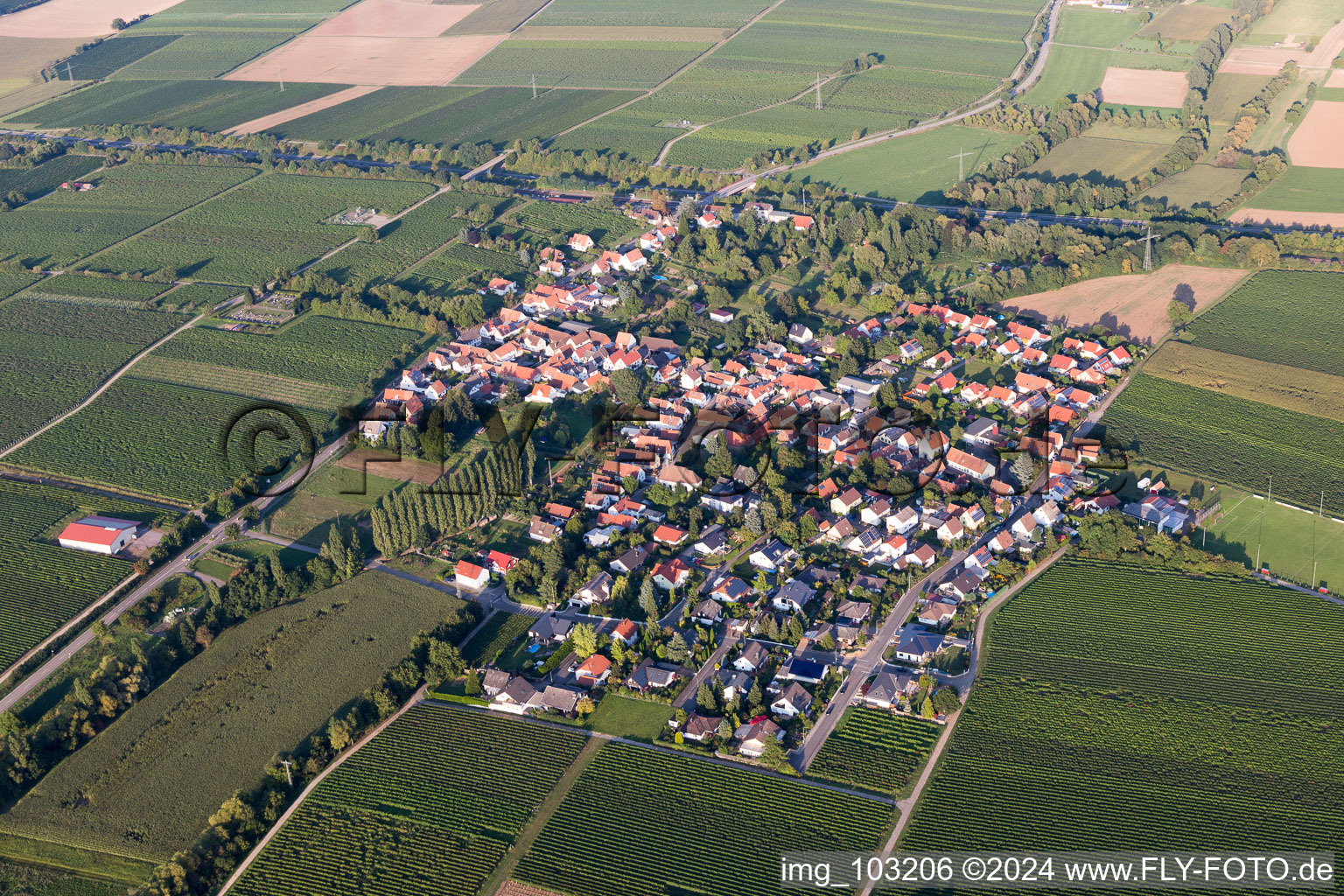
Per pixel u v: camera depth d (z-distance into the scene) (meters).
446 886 182.88
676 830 191.75
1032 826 189.88
